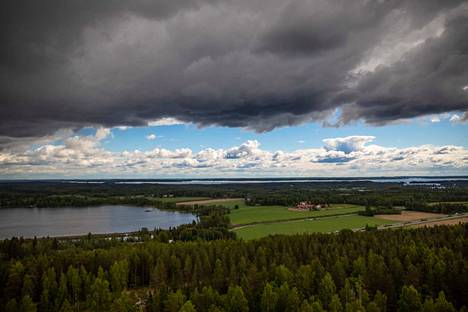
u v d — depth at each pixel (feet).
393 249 375.04
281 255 379.35
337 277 318.24
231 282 318.65
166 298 299.38
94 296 295.89
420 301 265.54
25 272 346.13
